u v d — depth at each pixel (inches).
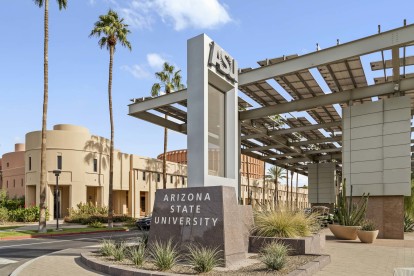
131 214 2048.5
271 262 350.0
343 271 367.9
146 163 2204.7
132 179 2081.7
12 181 2235.5
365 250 547.5
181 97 1030.4
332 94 941.8
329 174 1829.5
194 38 500.1
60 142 1745.8
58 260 459.8
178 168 2517.2
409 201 1053.8
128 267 361.1
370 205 818.8
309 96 984.3
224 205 407.5
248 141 1551.4
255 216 526.3
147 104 1090.1
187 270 350.0
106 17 1400.1
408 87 810.2
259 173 4160.9
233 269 359.9
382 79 903.7
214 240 396.2
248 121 1154.7
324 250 543.5
